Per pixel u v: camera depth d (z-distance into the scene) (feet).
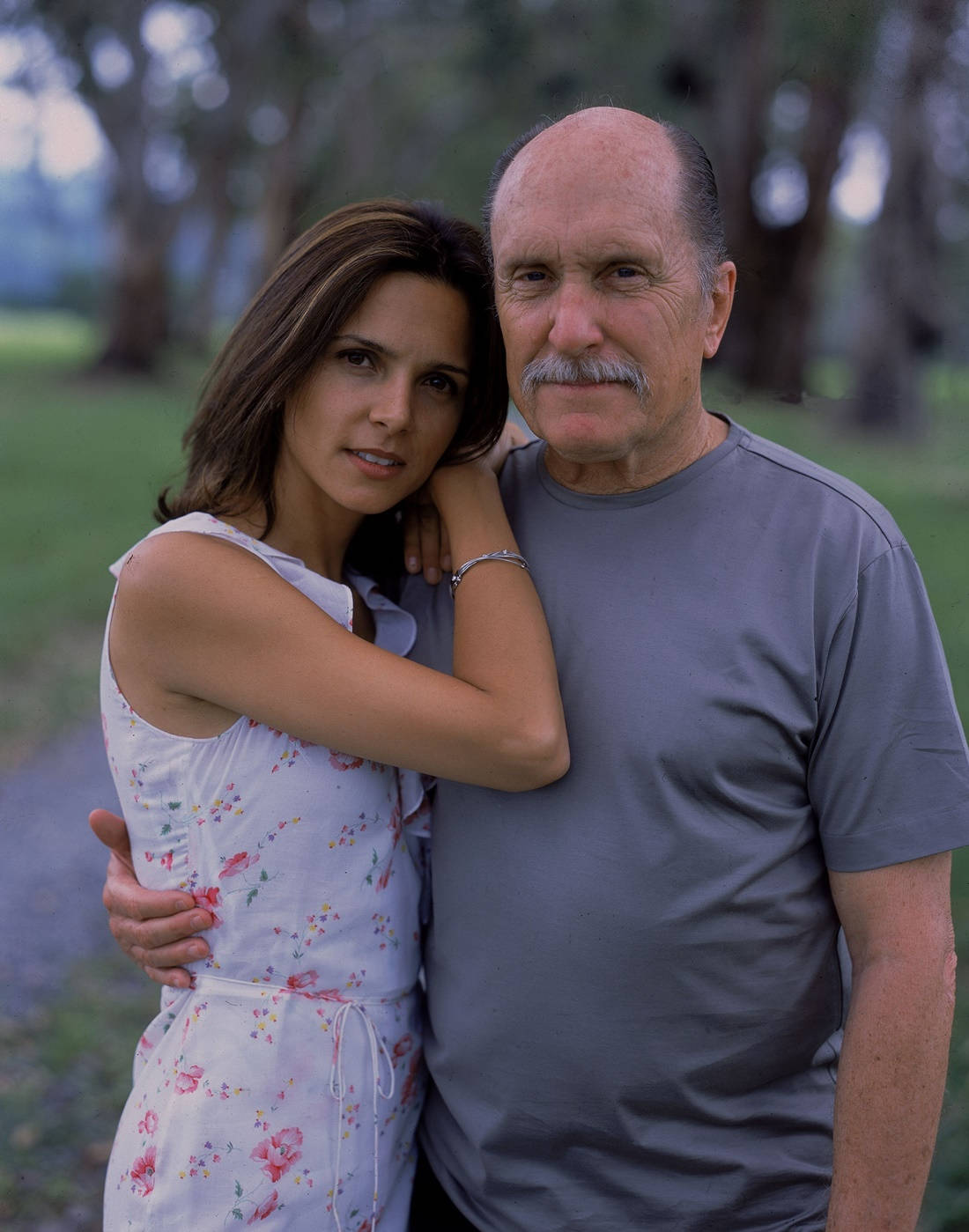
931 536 16.24
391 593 5.77
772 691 4.55
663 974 4.63
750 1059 4.73
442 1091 5.13
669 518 4.83
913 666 4.49
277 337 4.93
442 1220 5.39
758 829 4.63
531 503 5.24
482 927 4.90
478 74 42.11
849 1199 4.51
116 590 4.94
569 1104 4.79
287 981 4.89
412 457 5.01
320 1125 4.87
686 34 32.40
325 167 53.01
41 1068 10.64
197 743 4.87
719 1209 4.79
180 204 63.98
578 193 4.35
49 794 16.42
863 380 32.45
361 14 51.96
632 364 4.44
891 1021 4.44
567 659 4.84
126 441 39.01
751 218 37.32
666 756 4.59
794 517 4.68
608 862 4.65
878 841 4.52
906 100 31.71
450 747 4.59
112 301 64.44
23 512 29.30
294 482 5.23
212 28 56.90
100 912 13.61
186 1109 4.78
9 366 62.18
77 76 49.73
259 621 4.69
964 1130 8.46
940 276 33.73
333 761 4.88
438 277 4.91
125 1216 4.88
